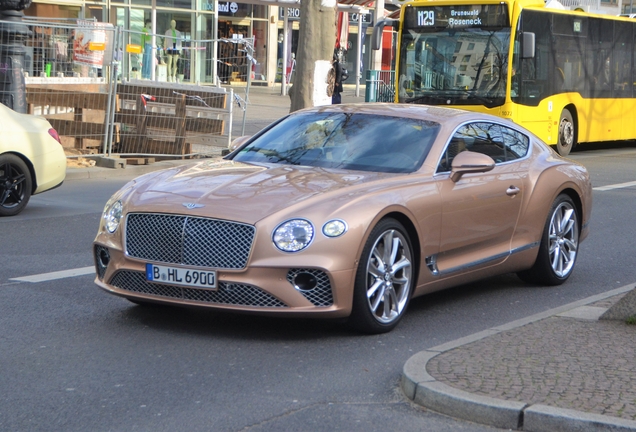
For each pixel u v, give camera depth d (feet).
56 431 17.76
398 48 78.33
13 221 43.45
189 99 67.36
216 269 23.18
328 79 63.72
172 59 86.28
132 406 19.17
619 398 18.39
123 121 68.23
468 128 29.25
